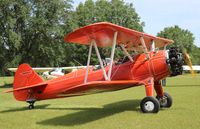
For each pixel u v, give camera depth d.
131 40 10.98
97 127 8.31
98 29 9.45
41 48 28.75
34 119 9.79
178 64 10.64
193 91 18.55
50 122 9.19
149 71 10.74
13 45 27.42
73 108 12.12
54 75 39.25
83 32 9.55
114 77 11.11
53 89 12.02
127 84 10.23
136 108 11.58
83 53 62.19
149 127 8.10
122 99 15.01
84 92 10.06
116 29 9.66
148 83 10.66
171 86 23.62
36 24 27.70
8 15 26.81
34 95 12.34
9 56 28.66
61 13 28.61
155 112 10.15
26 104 13.76
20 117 10.23
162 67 10.63
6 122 9.39
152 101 10.17
